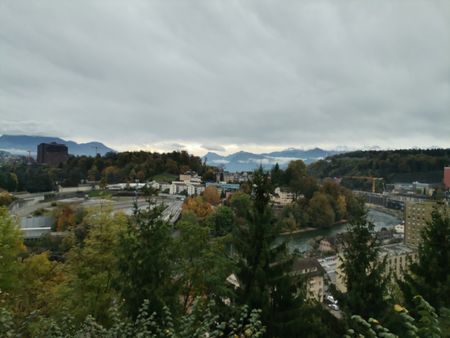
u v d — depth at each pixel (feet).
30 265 64.28
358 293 39.24
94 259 53.21
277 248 43.01
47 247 200.95
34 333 27.14
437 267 45.70
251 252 42.45
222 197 514.68
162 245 39.42
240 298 40.73
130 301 36.14
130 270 37.37
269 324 38.04
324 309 44.50
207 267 48.42
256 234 42.91
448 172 593.83
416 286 45.50
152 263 37.24
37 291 62.34
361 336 18.21
